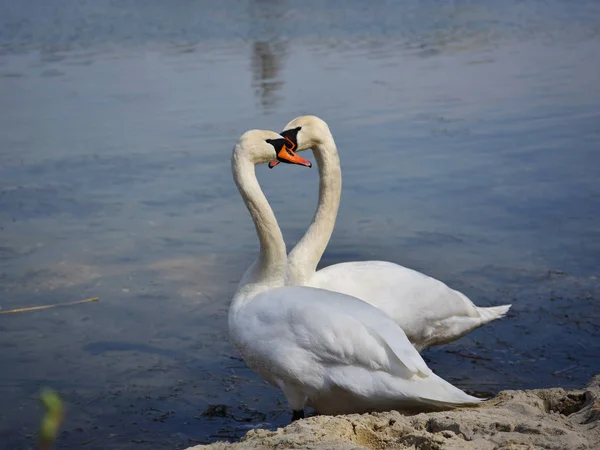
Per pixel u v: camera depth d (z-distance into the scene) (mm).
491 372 7547
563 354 7809
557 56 22484
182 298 9336
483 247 10516
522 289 9266
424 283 7496
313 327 5965
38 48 24859
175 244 10898
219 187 13188
